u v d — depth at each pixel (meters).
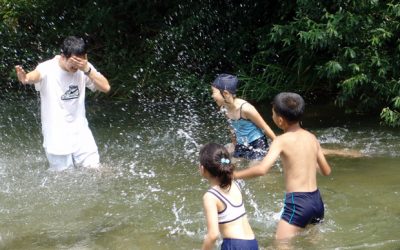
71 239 4.97
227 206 4.12
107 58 12.85
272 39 9.16
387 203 5.49
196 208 5.57
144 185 6.26
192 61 12.05
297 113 4.88
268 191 5.91
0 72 12.98
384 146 7.42
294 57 10.49
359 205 5.45
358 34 8.11
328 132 8.18
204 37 12.29
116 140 8.27
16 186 6.31
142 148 7.78
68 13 14.30
